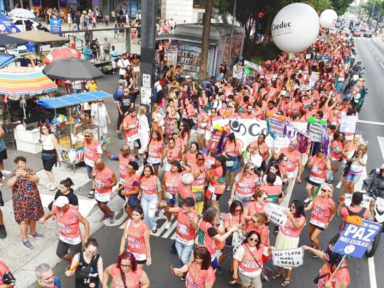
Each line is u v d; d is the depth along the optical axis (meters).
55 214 5.85
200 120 12.36
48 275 4.26
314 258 7.49
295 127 10.59
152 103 12.12
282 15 20.59
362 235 4.79
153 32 11.21
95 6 38.50
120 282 4.65
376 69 39.50
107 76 22.38
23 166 6.67
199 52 21.62
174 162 7.60
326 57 30.33
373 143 15.10
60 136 10.12
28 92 10.20
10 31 18.03
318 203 6.98
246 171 7.51
